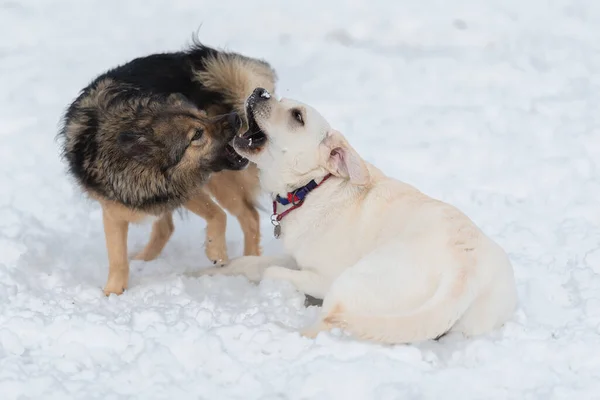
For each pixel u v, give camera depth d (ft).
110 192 32.73
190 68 37.09
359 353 26.61
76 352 27.14
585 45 74.74
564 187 45.47
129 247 40.37
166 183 33.45
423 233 29.22
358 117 57.57
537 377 25.64
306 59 71.10
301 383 24.61
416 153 50.72
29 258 36.70
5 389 24.26
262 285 32.86
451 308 26.86
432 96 62.08
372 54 72.38
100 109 33.71
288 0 91.09
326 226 32.37
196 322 28.99
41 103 60.08
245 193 38.22
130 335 27.94
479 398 24.35
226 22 83.46
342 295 28.30
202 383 24.85
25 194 45.09
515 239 39.14
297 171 32.24
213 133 33.65
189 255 39.60
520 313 30.27
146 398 24.02
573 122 54.95
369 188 32.55
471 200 44.24
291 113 31.81
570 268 35.37
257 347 27.35
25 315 29.32
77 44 75.51
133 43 76.02
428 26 81.56
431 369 26.04
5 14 84.58
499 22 82.79
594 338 27.96
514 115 56.70
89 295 32.86
